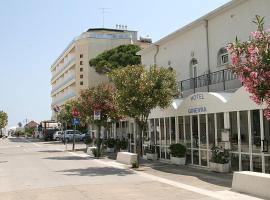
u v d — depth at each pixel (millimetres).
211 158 18250
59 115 64625
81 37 78312
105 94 28359
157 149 25000
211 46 24500
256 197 11383
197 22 25484
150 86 20188
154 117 25219
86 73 76250
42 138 78812
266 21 19656
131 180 15500
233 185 12711
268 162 15195
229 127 17609
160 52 31469
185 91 26359
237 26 22016
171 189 13133
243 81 9336
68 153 33531
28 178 16781
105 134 38875
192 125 20812
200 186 13719
